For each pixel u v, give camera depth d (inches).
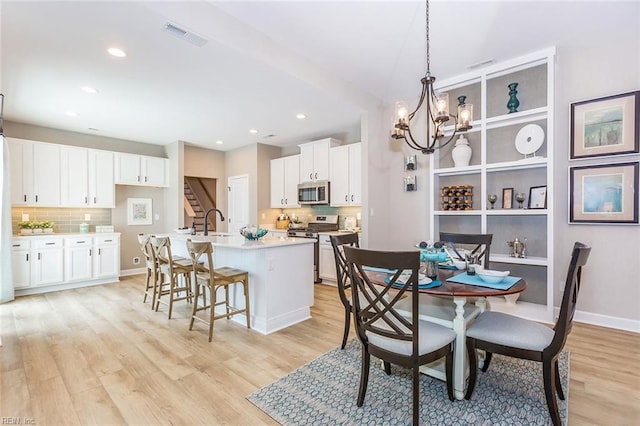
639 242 117.5
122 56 111.9
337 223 227.5
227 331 121.0
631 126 117.0
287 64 125.6
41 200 187.8
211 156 276.2
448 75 152.5
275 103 159.6
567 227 131.6
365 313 79.0
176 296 169.2
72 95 146.4
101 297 169.3
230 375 88.0
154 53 109.8
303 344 109.1
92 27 94.6
